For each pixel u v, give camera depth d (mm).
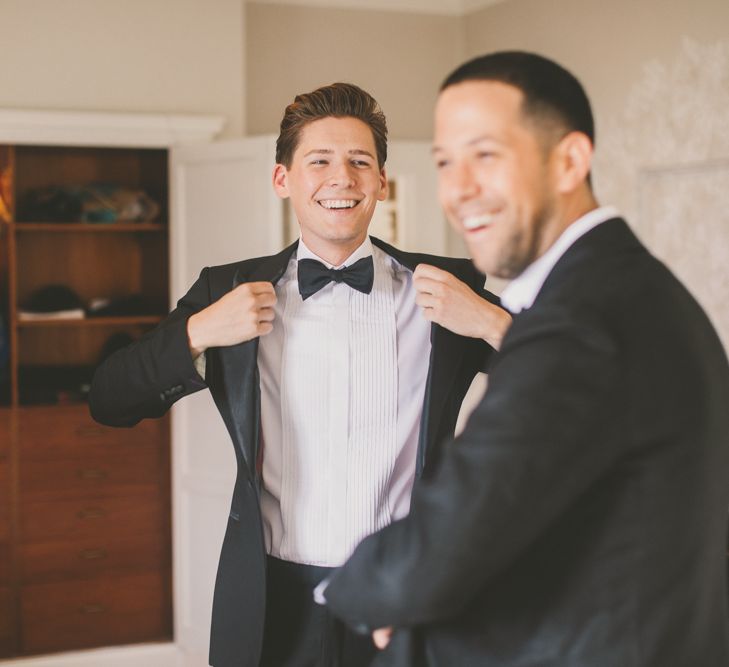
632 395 1095
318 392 1926
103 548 4523
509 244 1196
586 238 1198
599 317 1113
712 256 3848
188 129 4406
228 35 4531
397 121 5344
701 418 1131
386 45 5289
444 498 1105
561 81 1178
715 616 1199
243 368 1832
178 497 4375
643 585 1113
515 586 1187
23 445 4414
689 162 3957
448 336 1859
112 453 4516
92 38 4363
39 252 4918
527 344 1126
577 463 1085
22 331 4914
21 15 4281
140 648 4492
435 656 1234
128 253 5062
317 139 1886
